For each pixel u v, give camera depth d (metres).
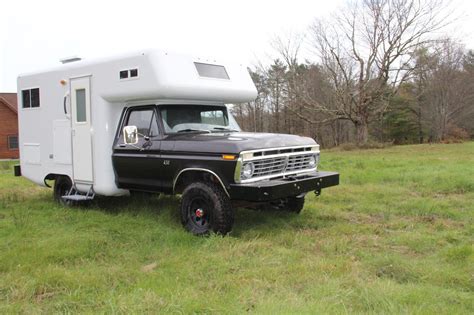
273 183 5.49
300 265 4.59
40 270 4.54
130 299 3.74
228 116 7.37
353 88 29.17
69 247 5.30
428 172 11.16
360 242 5.51
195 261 4.82
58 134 7.95
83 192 7.62
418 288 3.90
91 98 7.20
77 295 3.95
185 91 6.37
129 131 6.28
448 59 39.88
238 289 4.00
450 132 40.50
